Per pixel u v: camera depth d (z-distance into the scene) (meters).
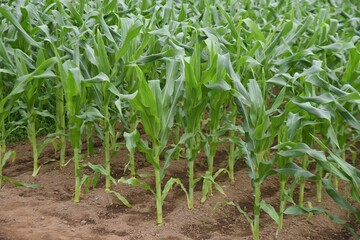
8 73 4.62
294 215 4.28
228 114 5.28
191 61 3.76
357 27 6.88
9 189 4.63
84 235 3.79
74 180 4.86
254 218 4.05
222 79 3.81
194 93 3.88
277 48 4.89
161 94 3.73
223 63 3.80
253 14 6.82
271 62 4.83
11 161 5.37
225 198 4.50
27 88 4.55
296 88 5.04
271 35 4.70
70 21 5.50
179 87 3.98
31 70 5.03
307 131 4.20
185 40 5.00
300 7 7.21
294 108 3.58
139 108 3.70
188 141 4.25
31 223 3.97
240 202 4.53
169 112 3.96
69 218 4.12
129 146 3.78
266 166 3.61
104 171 4.30
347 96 3.56
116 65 4.29
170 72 3.94
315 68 3.76
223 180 4.98
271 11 6.63
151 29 4.85
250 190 4.75
